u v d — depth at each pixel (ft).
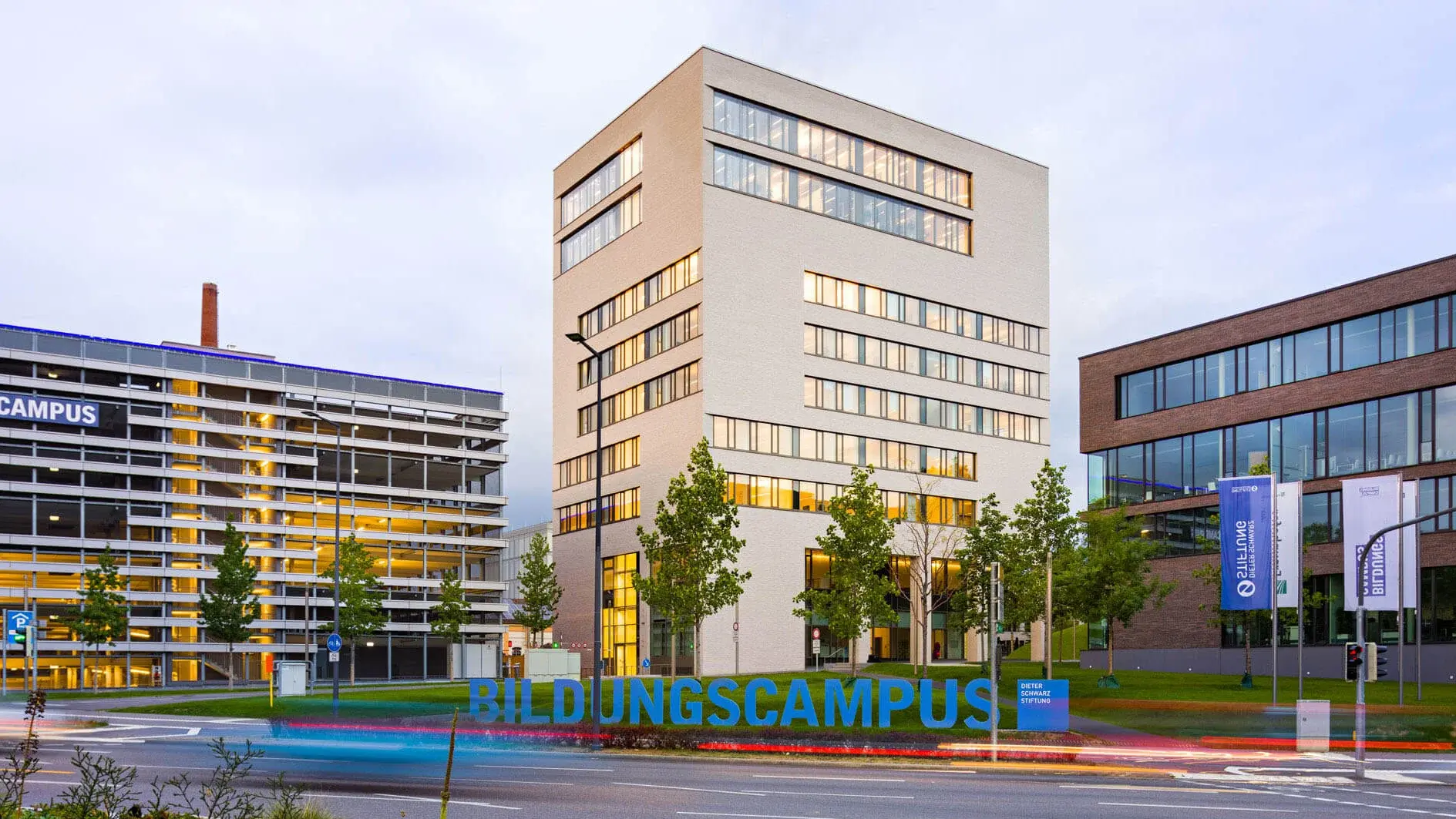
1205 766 95.81
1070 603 175.42
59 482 253.44
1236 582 151.84
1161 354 232.94
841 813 61.46
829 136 268.82
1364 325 197.77
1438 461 184.34
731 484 243.40
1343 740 121.08
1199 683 181.06
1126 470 238.48
